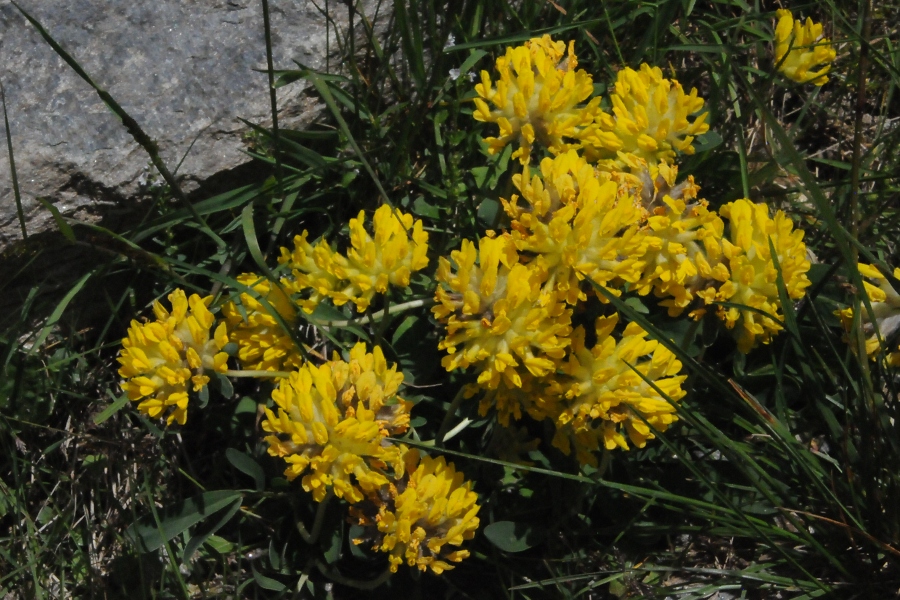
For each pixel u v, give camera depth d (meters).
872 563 0.70
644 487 0.73
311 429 0.65
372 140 0.76
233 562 0.73
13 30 0.73
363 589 0.71
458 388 0.73
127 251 0.70
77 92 0.73
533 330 0.65
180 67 0.74
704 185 0.77
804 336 0.74
